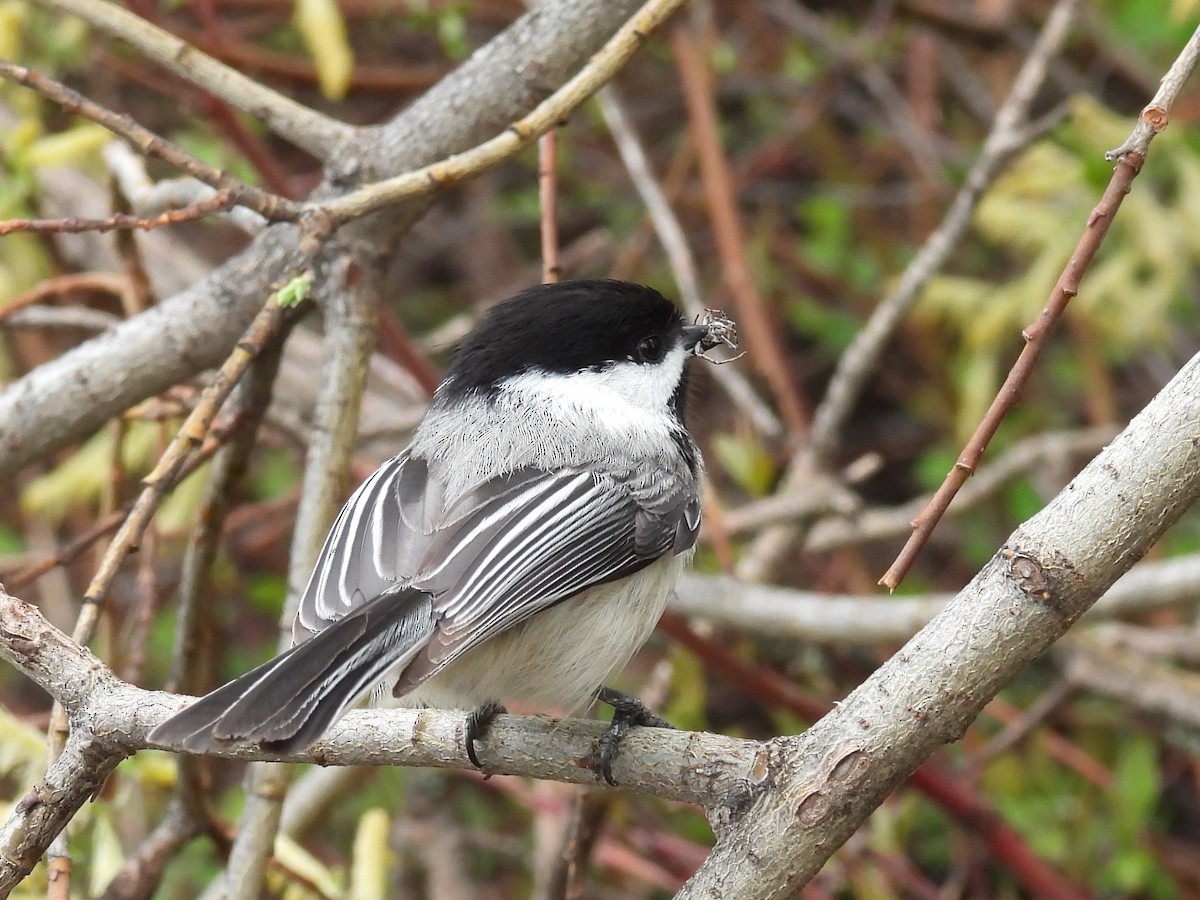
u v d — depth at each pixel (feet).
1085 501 15.31
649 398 23.21
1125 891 34.30
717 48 44.01
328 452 23.07
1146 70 43.16
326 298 24.08
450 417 22.20
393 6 38.45
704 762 17.56
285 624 22.07
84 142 27.99
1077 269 16.03
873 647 34.50
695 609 31.65
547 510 20.58
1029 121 45.39
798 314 44.32
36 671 17.57
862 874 32.22
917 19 43.98
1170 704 32.91
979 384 40.11
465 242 47.06
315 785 30.09
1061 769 36.68
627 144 36.14
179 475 20.17
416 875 37.55
